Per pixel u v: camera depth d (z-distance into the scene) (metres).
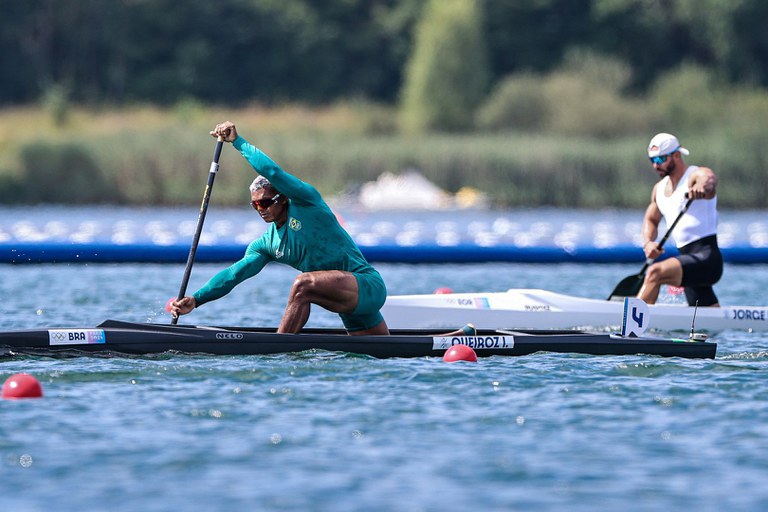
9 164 135.62
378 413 26.89
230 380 30.41
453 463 22.95
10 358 32.72
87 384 29.73
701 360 34.84
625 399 28.66
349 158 135.12
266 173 33.81
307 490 21.25
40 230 98.06
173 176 132.25
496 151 136.00
